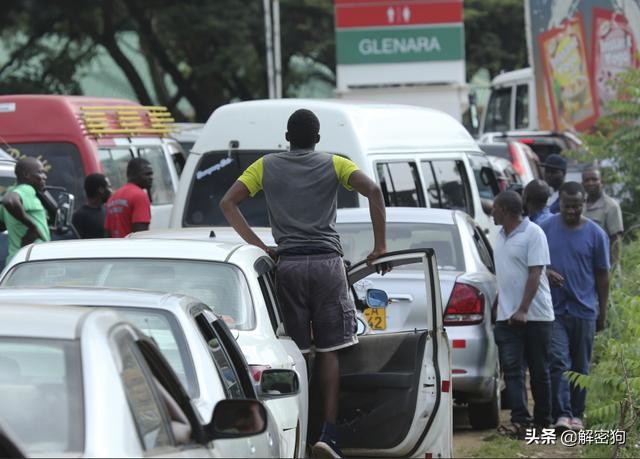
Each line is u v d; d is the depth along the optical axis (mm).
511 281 26641
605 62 48719
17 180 29547
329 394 19234
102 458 9758
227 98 102125
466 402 27359
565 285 27344
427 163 34062
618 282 32094
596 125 45188
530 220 28859
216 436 11445
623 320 28469
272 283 19750
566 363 27141
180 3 92062
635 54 46844
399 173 32562
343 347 19375
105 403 10219
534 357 26859
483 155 38656
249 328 17672
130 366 10930
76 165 38906
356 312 21469
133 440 10062
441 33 64438
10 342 10898
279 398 16609
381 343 20141
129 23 93375
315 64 110438
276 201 19656
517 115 74438
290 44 102750
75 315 11312
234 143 32531
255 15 94438
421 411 19375
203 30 92062
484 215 36781
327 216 19625
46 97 39156
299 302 19422
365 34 64875
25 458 9531
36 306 11781
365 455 19719
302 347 19391
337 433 19344
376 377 19547
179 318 14773
